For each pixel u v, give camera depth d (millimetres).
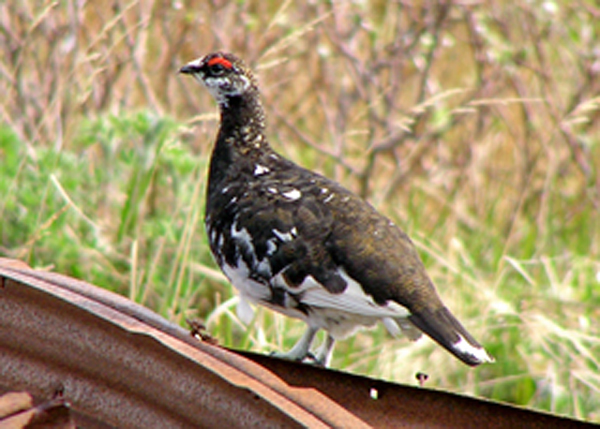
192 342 5074
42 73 12719
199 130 13023
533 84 14961
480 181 14062
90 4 13602
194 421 4918
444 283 10727
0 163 10273
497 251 11844
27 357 5254
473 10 14766
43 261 9531
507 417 5234
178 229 10375
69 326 5172
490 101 12086
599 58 14273
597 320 10414
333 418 4793
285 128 14922
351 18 15336
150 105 12648
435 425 5297
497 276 10891
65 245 9625
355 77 15156
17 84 12320
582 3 14711
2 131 10352
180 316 8719
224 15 14609
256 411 4781
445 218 13000
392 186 13625
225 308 9117
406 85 15953
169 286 9008
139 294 9359
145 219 10477
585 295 10812
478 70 14867
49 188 10117
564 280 11164
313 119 15500
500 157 15023
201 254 10477
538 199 13516
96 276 9586
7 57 12656
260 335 8922
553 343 9922
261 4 15156
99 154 12008
